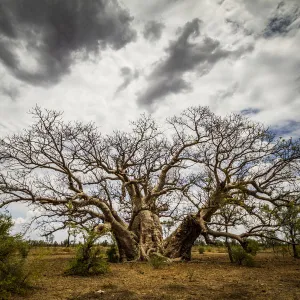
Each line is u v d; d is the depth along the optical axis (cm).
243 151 1661
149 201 1839
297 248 1936
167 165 1902
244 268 1262
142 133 1897
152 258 1483
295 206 1588
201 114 1842
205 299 630
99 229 1506
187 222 1692
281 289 732
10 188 1463
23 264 773
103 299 637
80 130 1747
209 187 1658
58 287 787
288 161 1625
